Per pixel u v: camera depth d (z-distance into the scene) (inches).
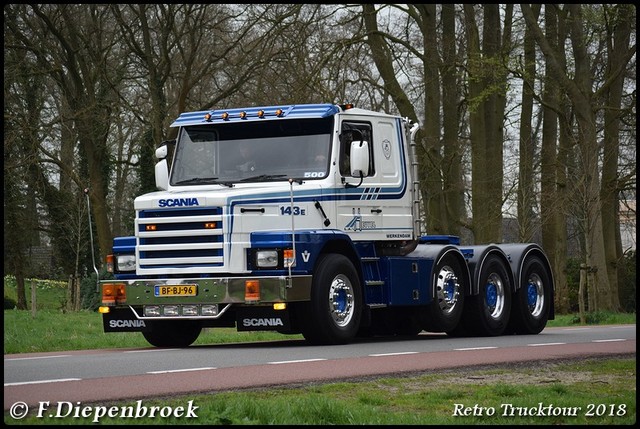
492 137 2495.1
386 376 816.3
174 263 1115.3
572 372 883.4
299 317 1115.3
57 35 2620.6
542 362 947.3
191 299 1096.2
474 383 794.2
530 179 2716.5
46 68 2620.6
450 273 1305.4
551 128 2721.5
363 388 749.9
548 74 2522.1
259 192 1113.4
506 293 1400.1
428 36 2359.7
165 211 1118.4
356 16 2304.4
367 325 1194.6
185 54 2662.4
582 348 1098.7
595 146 2372.0
